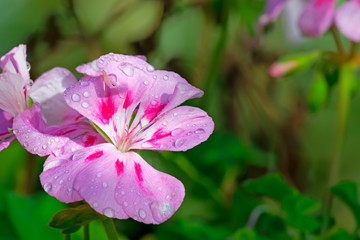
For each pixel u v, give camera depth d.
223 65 0.46
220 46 0.42
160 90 0.26
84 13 0.47
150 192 0.25
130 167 0.25
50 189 0.24
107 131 0.25
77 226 0.25
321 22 0.35
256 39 0.44
